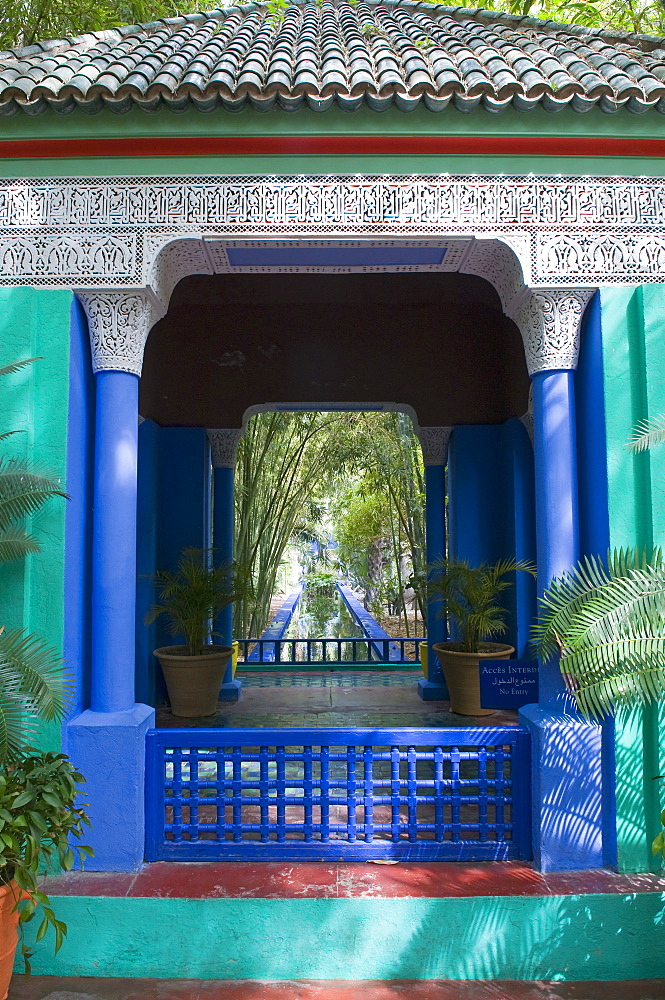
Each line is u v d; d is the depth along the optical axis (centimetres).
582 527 338
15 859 239
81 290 323
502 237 324
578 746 309
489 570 598
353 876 299
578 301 329
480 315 649
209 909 281
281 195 323
